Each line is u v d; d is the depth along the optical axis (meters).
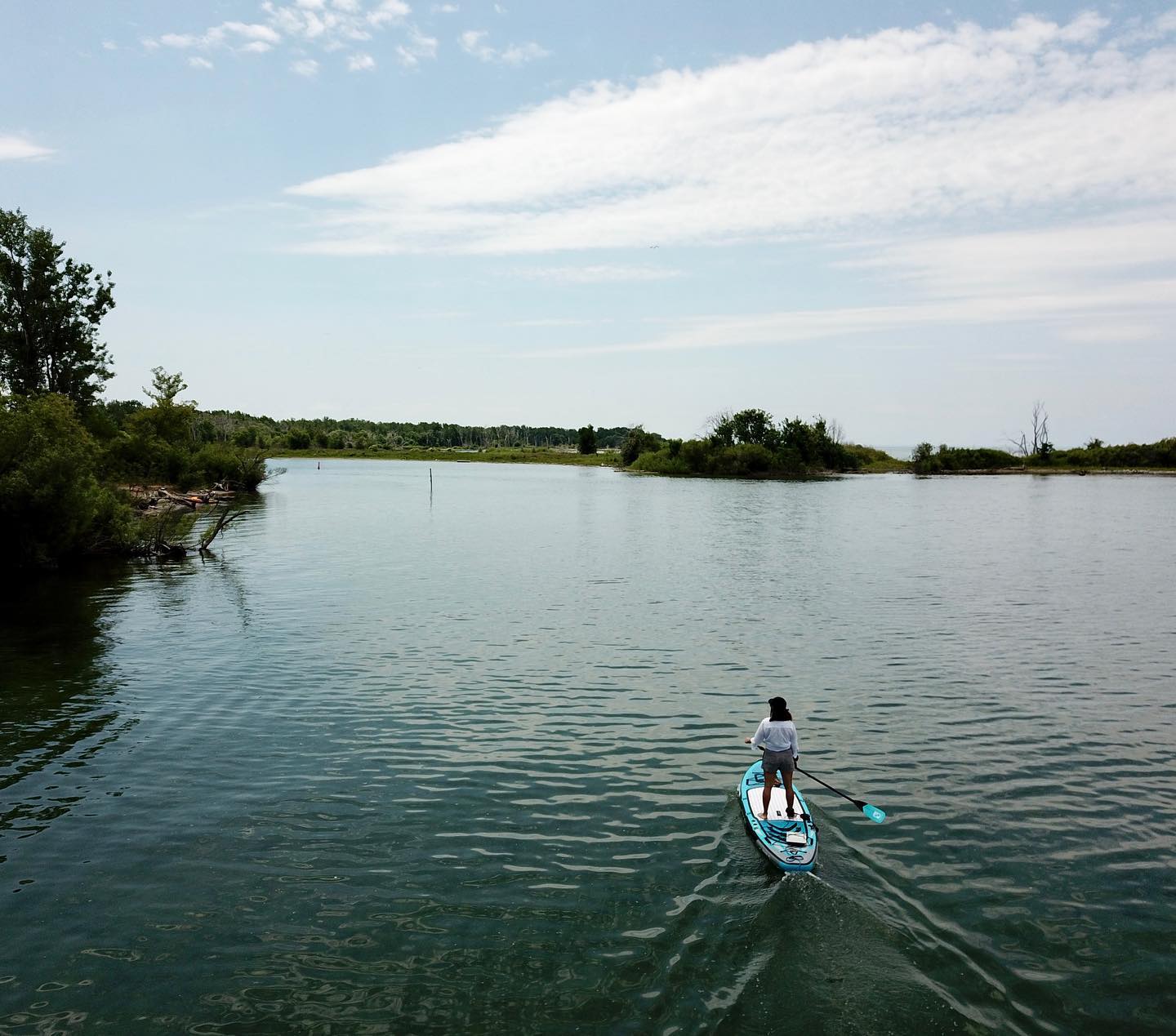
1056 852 12.08
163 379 81.25
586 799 13.92
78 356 66.12
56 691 20.12
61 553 40.38
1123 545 48.19
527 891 10.95
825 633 26.36
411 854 12.01
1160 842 12.45
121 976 9.21
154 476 76.00
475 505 78.94
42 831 12.78
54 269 64.19
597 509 74.81
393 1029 8.37
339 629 26.88
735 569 39.62
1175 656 23.41
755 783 14.07
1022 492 95.19
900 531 56.16
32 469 36.84
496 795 14.09
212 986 9.04
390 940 9.87
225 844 12.34
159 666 22.41
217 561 42.41
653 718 18.20
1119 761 15.70
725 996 8.81
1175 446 135.88
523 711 18.66
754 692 20.09
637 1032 8.28
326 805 13.70
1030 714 18.42
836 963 9.37
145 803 13.79
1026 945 9.77
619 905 10.61
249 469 89.69
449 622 27.95
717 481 126.44
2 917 10.41
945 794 14.15
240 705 19.12
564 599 32.03
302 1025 8.42
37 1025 8.41
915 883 11.15
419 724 17.75
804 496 92.06
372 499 85.44
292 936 9.96
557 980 9.11
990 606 30.62
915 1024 8.38
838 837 12.50
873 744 16.53
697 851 12.05
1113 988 8.98
